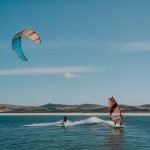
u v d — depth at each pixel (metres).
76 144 39.62
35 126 76.69
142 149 35.47
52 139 45.44
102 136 49.59
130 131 59.03
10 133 56.34
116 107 61.12
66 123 77.19
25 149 35.47
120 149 35.53
